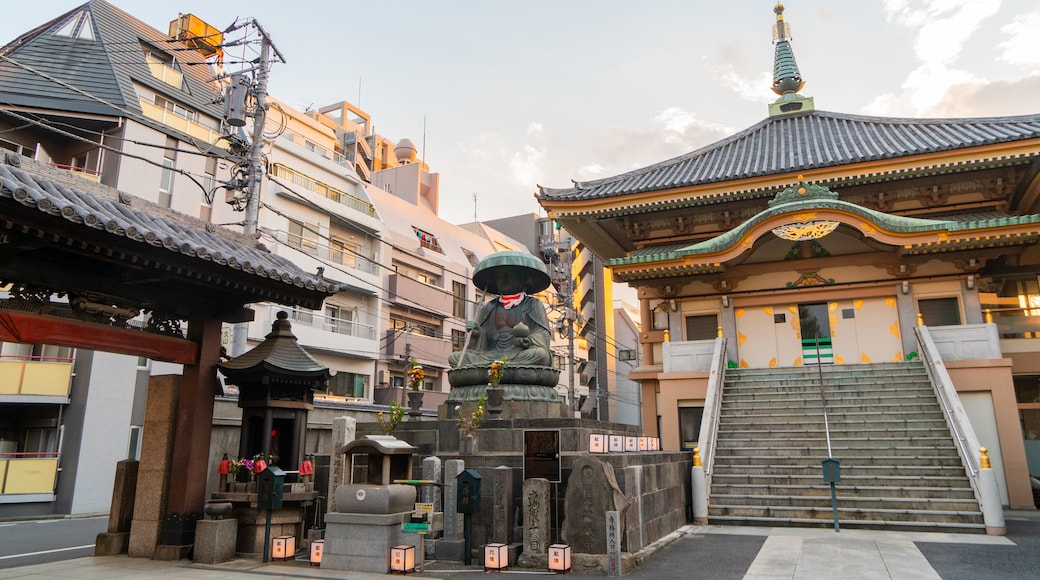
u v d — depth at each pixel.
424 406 43.53
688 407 24.16
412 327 45.91
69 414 25.83
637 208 26.23
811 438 18.61
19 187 8.53
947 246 21.20
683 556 11.96
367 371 41.22
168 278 11.10
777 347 24.81
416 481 12.09
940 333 21.34
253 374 12.50
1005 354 23.28
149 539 12.12
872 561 11.18
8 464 23.89
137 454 27.36
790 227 22.25
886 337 23.59
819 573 10.35
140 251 10.28
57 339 10.55
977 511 14.61
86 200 10.47
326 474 14.55
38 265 10.43
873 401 19.72
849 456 17.45
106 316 11.61
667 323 26.77
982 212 24.27
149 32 35.97
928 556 11.59
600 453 12.74
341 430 14.37
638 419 70.19
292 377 12.75
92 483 25.50
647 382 27.56
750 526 15.64
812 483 16.67
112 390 26.67
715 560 11.55
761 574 10.38
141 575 10.51
